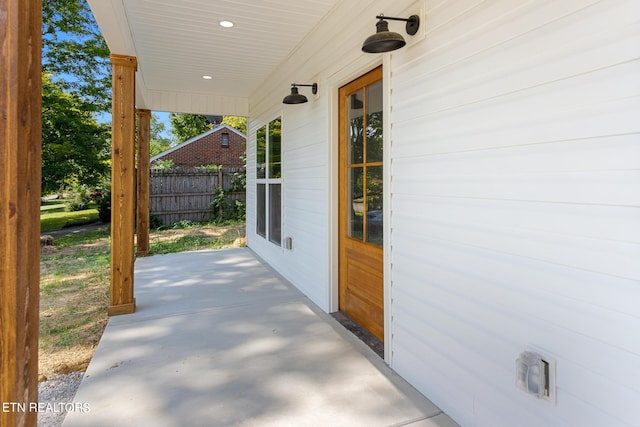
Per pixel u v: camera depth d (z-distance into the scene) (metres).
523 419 1.56
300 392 2.23
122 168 3.56
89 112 11.02
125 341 2.96
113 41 3.29
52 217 13.02
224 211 12.12
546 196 1.46
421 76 2.18
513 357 1.61
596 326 1.29
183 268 5.58
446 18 1.98
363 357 2.68
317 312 3.64
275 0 3.17
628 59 1.19
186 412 2.03
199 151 16.58
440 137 2.04
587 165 1.31
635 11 1.17
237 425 1.92
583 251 1.33
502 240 1.66
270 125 5.70
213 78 5.72
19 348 0.97
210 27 3.72
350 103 3.37
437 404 2.08
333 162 3.58
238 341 2.96
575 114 1.35
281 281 4.84
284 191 4.99
